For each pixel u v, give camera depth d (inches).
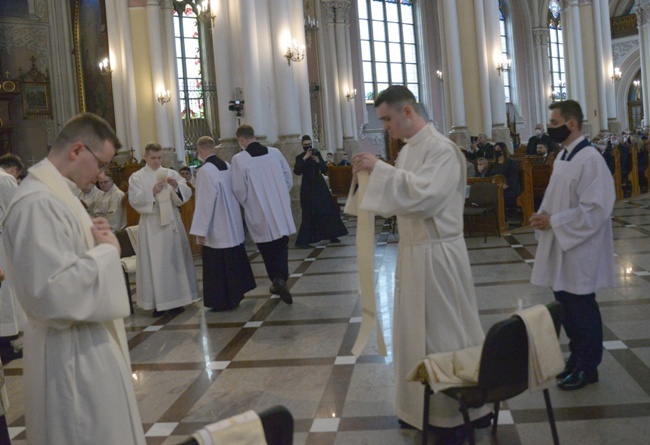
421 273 125.8
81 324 92.2
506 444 132.1
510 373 108.4
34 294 85.7
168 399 172.1
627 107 1433.3
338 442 138.6
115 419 92.6
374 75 1074.7
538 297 248.2
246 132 267.1
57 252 87.2
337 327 228.4
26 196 89.3
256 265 366.0
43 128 904.9
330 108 944.9
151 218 264.5
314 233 424.2
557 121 154.5
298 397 166.2
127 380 96.3
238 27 448.8
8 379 200.7
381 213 120.2
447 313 125.6
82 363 91.0
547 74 1264.8
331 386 172.2
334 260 366.0
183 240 272.2
